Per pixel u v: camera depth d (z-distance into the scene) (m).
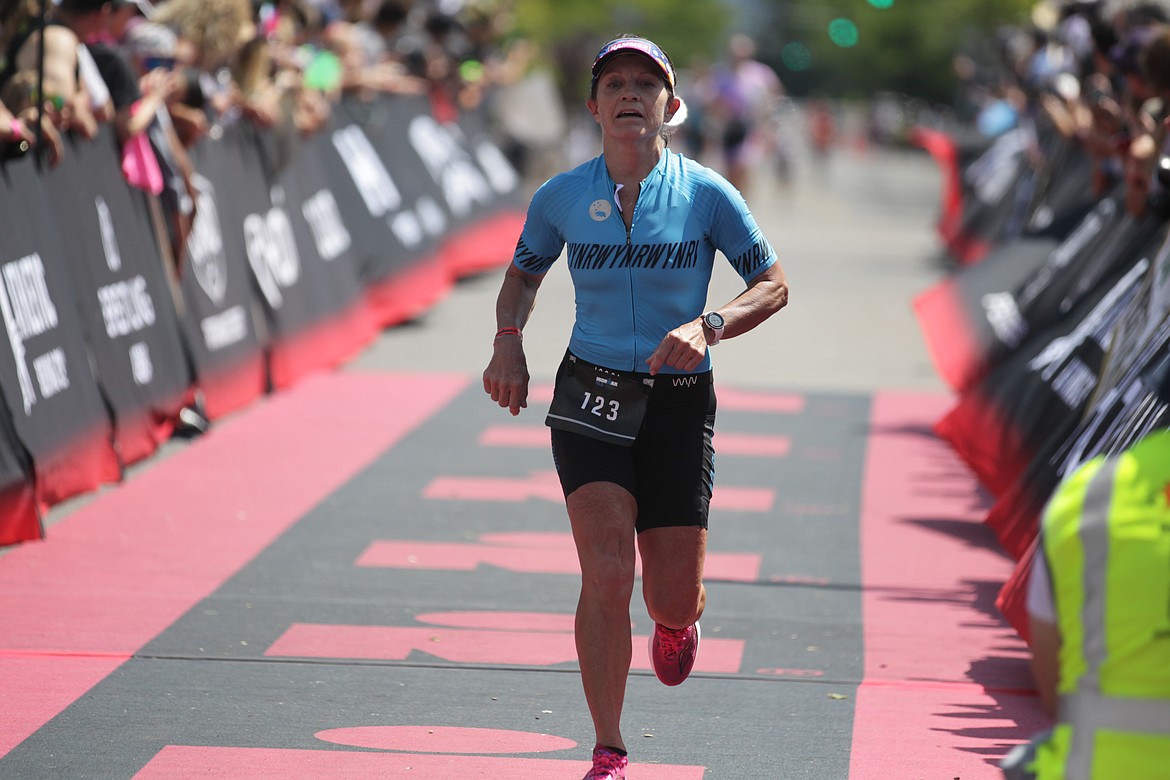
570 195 12.48
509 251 53.66
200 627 16.47
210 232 27.39
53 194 21.39
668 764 13.02
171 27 27.69
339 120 37.38
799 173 151.25
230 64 29.02
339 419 27.94
